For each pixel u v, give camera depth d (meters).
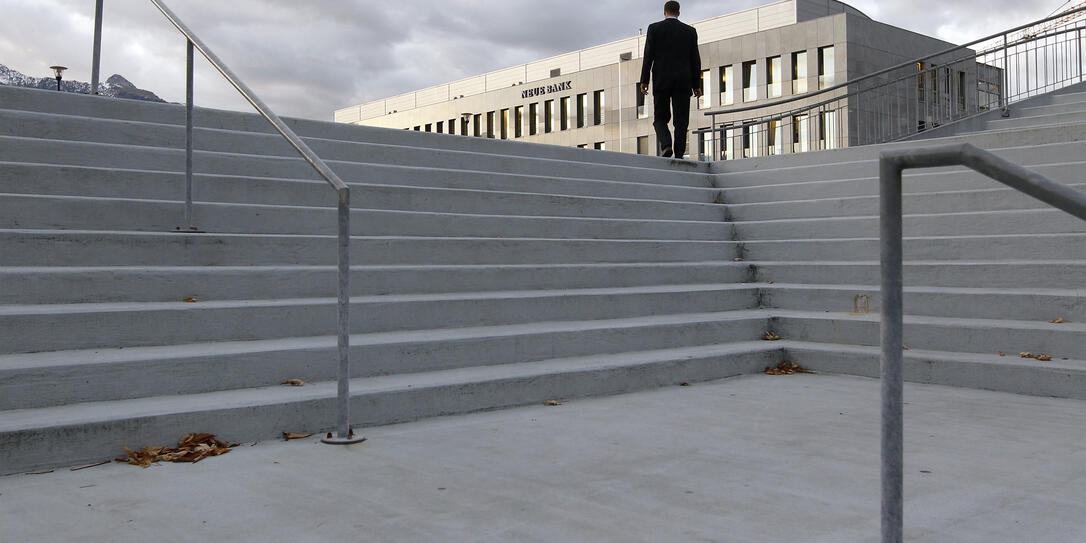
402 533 2.63
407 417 4.38
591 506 2.91
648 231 8.12
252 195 6.20
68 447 3.43
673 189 9.25
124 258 5.00
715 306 7.01
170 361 4.07
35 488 3.13
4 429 3.30
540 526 2.70
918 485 3.15
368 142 7.74
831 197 8.76
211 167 6.38
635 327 5.90
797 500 2.97
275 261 5.55
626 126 55.19
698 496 3.02
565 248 7.08
